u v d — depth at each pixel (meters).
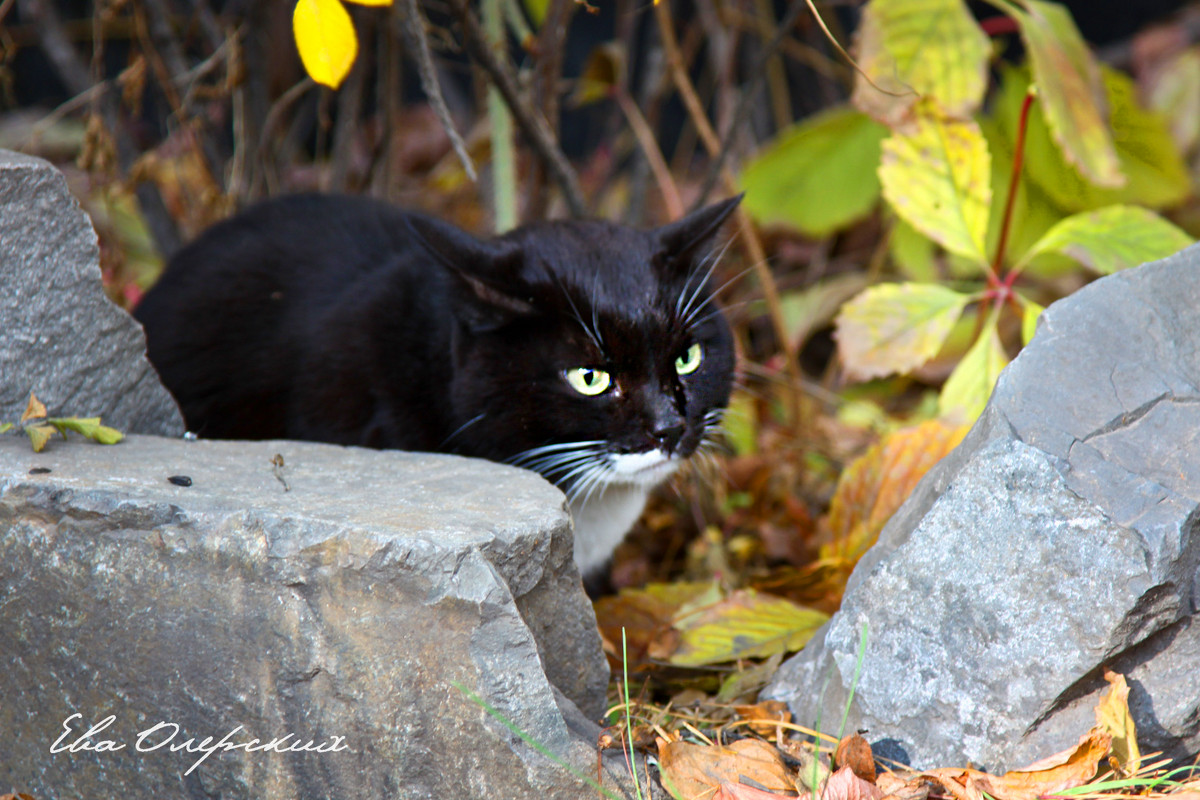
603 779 0.85
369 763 0.84
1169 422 0.86
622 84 1.16
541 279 0.96
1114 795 0.84
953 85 1.03
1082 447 0.86
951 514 0.87
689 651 0.97
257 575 0.85
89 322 0.93
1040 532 0.86
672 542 1.13
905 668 0.87
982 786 0.85
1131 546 0.84
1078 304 0.88
